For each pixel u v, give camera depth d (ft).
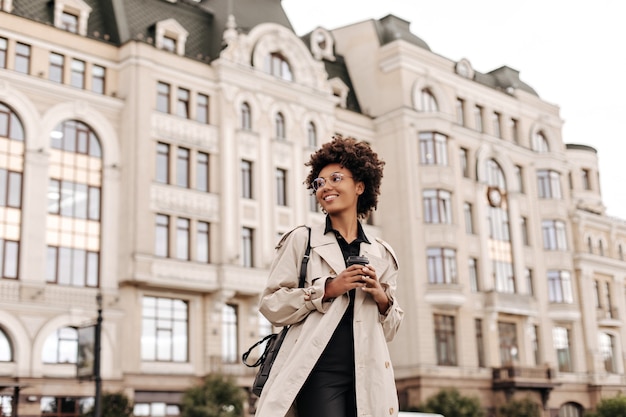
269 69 126.21
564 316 159.22
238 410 104.01
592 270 171.73
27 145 99.91
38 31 103.55
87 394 98.48
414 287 134.41
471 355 139.74
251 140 120.37
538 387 143.84
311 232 11.09
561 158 170.09
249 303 116.67
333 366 10.23
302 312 10.33
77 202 103.60
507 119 161.89
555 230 164.35
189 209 111.34
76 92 105.19
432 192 140.87
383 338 10.48
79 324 99.40
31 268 97.25
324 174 11.38
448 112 148.36
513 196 157.17
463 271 141.69
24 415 92.99
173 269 107.04
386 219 141.08
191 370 109.09
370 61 148.77
